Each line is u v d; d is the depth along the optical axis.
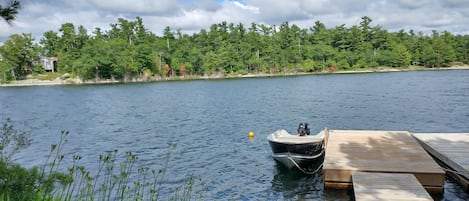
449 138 15.26
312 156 14.18
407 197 8.73
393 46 124.69
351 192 10.94
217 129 24.36
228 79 96.75
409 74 95.56
